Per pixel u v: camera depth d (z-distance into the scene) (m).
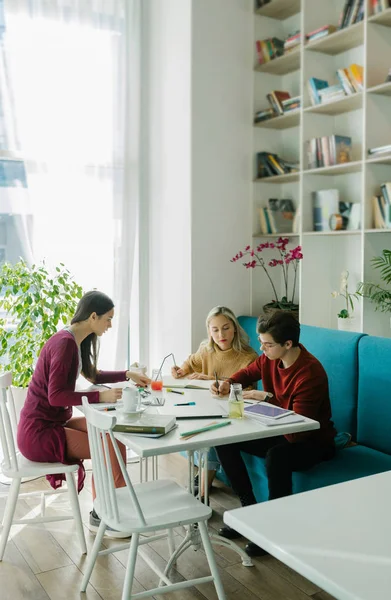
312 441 2.63
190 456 2.62
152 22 4.27
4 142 3.89
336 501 1.36
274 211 4.12
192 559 2.61
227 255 4.10
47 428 2.67
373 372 2.87
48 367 2.71
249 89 4.11
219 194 4.04
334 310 3.95
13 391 3.68
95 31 4.11
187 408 2.48
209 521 2.91
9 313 3.89
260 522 1.25
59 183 4.06
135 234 4.34
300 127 3.77
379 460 2.69
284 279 4.28
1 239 3.94
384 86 3.20
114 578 2.46
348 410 3.01
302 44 3.71
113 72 4.19
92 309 2.84
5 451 2.60
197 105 3.90
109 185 4.23
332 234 3.69
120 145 4.24
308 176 3.79
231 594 2.33
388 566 1.07
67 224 4.11
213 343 3.25
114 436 2.06
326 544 1.15
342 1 3.80
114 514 2.10
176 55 4.00
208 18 3.90
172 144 4.10
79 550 2.72
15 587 2.40
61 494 3.38
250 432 2.16
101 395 2.64
